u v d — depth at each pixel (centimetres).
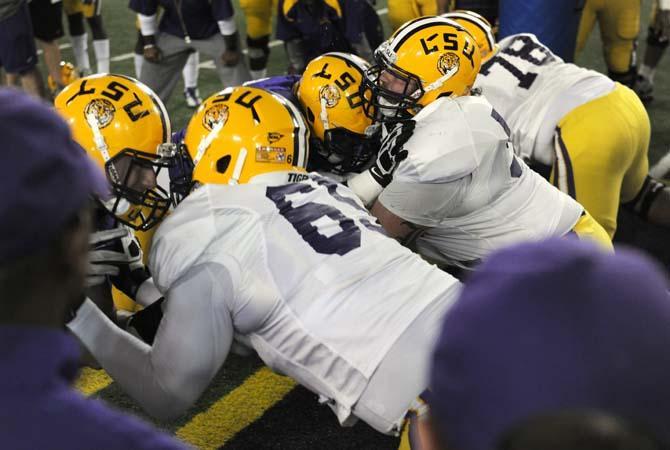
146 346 177
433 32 241
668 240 352
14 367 75
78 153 81
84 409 78
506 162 237
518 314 58
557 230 245
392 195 229
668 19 481
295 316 172
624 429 53
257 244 175
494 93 303
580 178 291
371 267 178
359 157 249
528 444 54
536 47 311
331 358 172
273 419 253
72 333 170
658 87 544
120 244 209
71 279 82
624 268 59
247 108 196
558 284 58
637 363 55
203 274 171
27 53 437
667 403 55
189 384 170
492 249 240
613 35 476
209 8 432
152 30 434
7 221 73
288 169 195
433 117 229
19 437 74
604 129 288
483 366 57
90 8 540
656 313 57
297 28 434
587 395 55
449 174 224
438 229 240
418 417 166
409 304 176
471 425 58
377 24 448
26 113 76
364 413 173
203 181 194
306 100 243
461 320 60
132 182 202
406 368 170
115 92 205
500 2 374
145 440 80
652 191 340
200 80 568
